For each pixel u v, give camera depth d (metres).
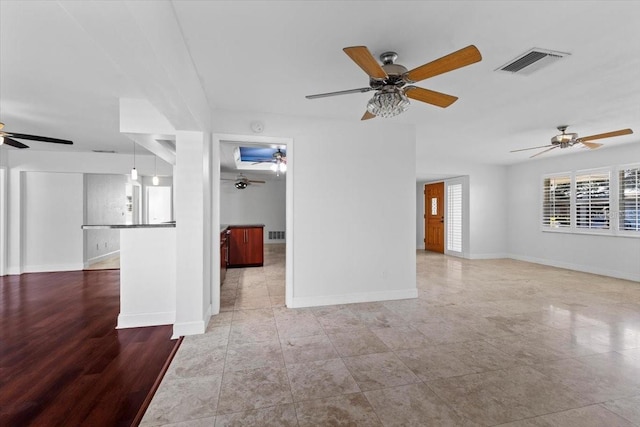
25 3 1.58
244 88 2.81
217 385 1.99
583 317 3.23
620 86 2.75
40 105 3.13
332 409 1.76
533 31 1.92
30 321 3.16
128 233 3.03
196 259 2.82
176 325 2.78
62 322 3.13
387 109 2.20
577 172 5.71
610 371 2.15
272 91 2.88
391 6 1.70
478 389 1.95
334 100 3.09
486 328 2.94
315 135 3.64
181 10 1.73
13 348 2.56
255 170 7.88
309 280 3.62
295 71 2.48
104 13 1.15
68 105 3.12
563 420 1.66
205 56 2.24
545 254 6.34
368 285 3.82
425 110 3.41
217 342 2.63
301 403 1.81
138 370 2.21
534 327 2.96
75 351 2.50
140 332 2.89
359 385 1.99
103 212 6.84
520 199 6.89
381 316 3.28
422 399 1.85
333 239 3.70
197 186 2.83
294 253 3.58
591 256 5.51
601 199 5.34
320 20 1.83
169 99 2.02
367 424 1.63
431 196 8.45
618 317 3.23
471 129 4.18
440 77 2.57
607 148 5.22
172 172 6.00
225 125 3.38
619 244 5.11
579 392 1.91
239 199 9.53
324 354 2.42
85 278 5.09
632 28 1.87
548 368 2.20
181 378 2.07
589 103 3.17
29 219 5.53
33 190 5.54
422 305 3.66
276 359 2.34
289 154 3.57
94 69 2.33
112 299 3.91
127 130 2.85
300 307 3.58
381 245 3.87
